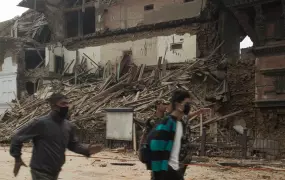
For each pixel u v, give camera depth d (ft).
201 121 63.41
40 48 125.70
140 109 71.36
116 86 86.12
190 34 93.25
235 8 75.00
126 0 106.01
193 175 36.81
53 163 15.58
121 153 59.67
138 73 94.73
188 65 85.15
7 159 48.52
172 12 96.84
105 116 72.23
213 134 61.21
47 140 15.57
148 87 82.69
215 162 48.26
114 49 106.52
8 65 125.80
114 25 107.65
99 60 109.40
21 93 123.44
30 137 15.60
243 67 80.28
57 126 15.90
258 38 73.26
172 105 15.76
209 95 77.56
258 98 72.90
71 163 44.93
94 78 103.96
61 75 113.29
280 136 69.87
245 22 74.74
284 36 70.23
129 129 64.08
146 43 100.58
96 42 110.63
